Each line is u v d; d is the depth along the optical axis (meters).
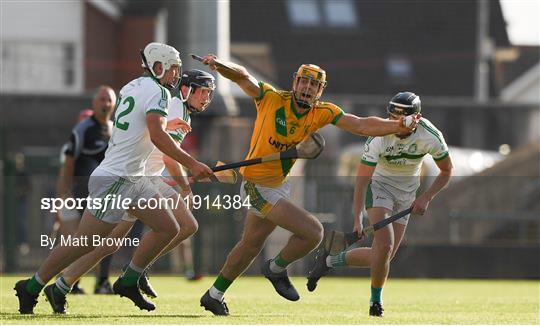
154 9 106.69
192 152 63.06
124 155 27.48
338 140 84.62
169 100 27.41
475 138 94.38
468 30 115.56
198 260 58.34
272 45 111.56
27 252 58.66
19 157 59.28
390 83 112.00
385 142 30.09
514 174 72.50
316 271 32.25
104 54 105.62
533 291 48.88
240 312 31.66
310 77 27.92
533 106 94.06
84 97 80.25
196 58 28.27
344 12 115.38
